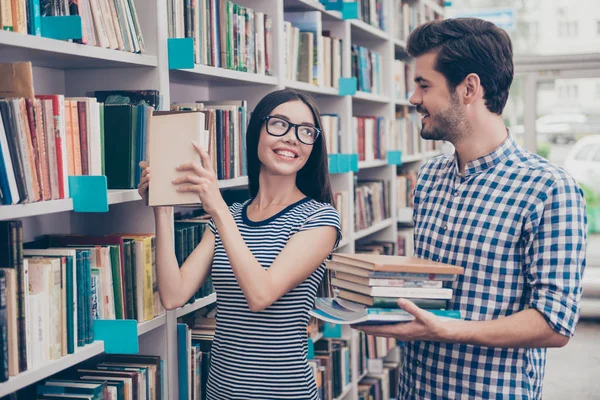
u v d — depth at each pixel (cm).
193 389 228
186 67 216
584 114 681
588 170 683
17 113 157
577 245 152
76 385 186
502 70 162
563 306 149
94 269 189
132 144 197
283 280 180
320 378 324
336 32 376
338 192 362
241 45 265
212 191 175
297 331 190
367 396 392
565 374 500
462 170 173
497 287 161
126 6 202
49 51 171
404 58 537
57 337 171
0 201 153
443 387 169
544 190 156
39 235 215
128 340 186
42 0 173
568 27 675
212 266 195
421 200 183
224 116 239
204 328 248
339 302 173
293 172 199
